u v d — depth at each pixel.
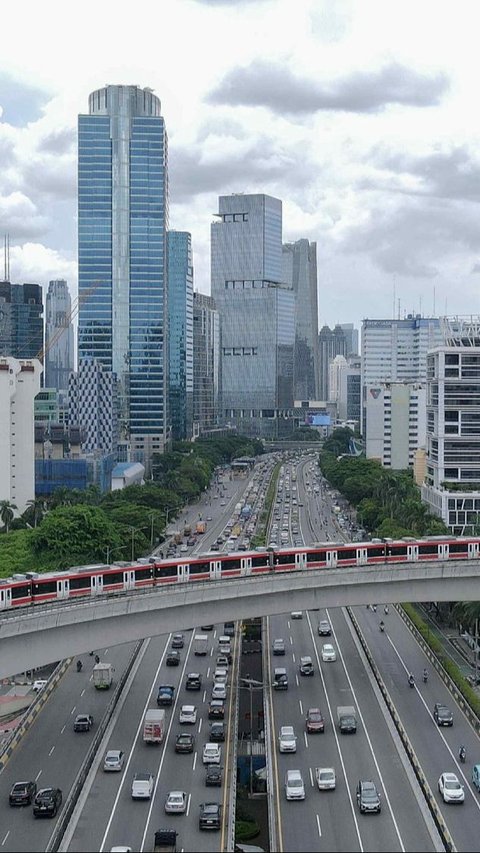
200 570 155.75
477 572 169.50
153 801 118.25
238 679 168.38
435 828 109.12
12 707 170.50
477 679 173.75
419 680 171.00
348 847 104.69
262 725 155.75
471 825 111.38
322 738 141.62
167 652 189.12
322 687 166.25
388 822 112.12
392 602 167.25
